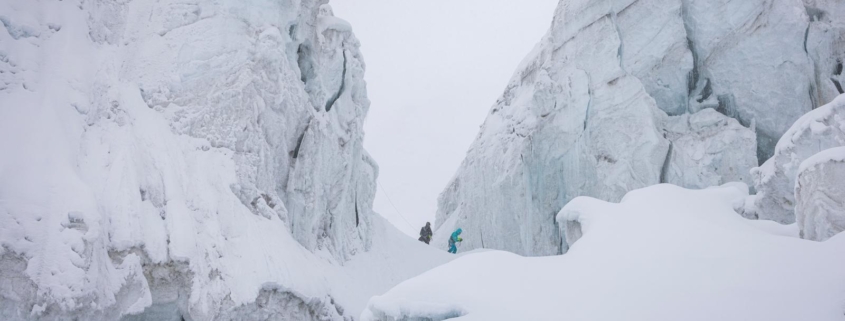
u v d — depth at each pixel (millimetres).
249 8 11133
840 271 4344
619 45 17312
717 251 5199
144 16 10359
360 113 15172
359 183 15055
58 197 7426
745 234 5492
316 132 12414
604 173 16625
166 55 10109
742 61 16406
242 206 9578
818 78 15492
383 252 15141
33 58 8656
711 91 16922
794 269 4582
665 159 16188
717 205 7262
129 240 7891
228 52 10547
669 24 17156
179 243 8359
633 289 4855
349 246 13859
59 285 6930
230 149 10070
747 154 15414
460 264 5992
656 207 6906
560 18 19016
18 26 8695
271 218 10086
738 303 4270
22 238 6965
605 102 17125
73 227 7289
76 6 9594
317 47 13461
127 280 7727
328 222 13117
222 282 8469
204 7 10719
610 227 6523
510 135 20266
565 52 18469
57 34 9156
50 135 8062
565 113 17766
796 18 15711
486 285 5445
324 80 13539
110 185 8227
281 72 11273
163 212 8633
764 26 16125
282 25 11648
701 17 16906
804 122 8922
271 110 11078
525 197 18375
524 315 4832
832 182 6258
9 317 6688
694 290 4621
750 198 9695
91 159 8375
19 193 7230
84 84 8984
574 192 17250
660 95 17266
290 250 9617
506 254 6137
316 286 9445
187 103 9961
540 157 18172
